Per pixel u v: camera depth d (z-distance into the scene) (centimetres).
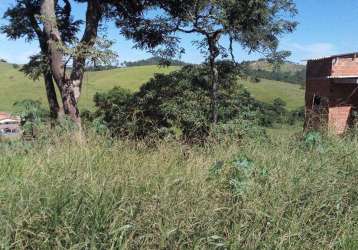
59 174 457
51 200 383
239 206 438
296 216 438
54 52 1313
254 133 846
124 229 363
